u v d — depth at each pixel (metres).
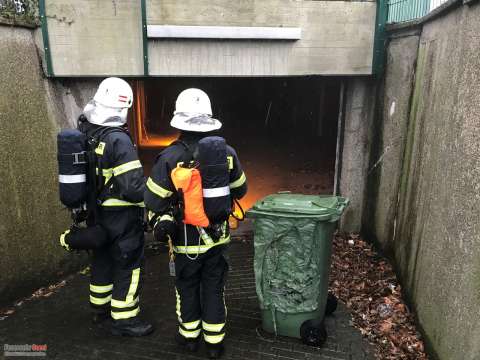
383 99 4.53
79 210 3.03
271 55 4.38
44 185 3.86
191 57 4.23
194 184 2.57
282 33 4.28
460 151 2.71
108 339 3.20
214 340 2.92
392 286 3.94
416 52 3.82
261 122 13.64
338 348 3.12
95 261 3.26
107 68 4.07
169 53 4.18
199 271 2.89
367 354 3.06
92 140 2.91
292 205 3.08
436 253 3.00
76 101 4.25
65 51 3.95
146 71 4.15
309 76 4.69
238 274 4.30
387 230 4.40
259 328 3.36
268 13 4.23
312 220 2.94
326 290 3.21
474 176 2.46
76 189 2.83
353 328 3.36
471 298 2.37
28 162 3.69
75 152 2.80
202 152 2.57
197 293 2.97
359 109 4.95
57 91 4.07
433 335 2.91
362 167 5.10
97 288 3.28
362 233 5.20
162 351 3.07
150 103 14.55
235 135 12.23
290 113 12.48
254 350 3.09
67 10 3.87
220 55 4.28
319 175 8.09
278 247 3.06
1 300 3.52
